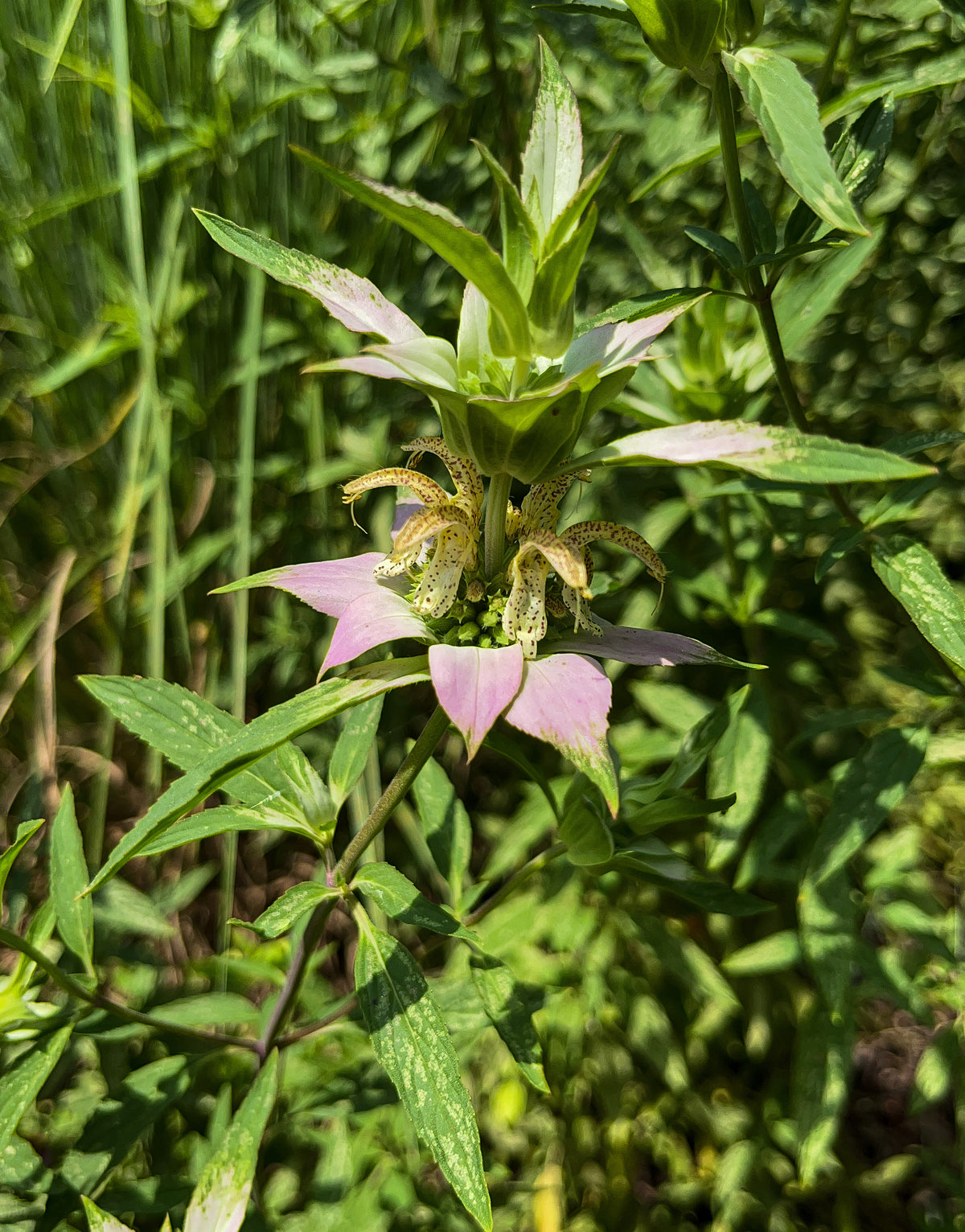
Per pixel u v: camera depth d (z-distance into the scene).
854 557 0.33
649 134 0.31
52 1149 0.28
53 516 0.38
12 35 0.32
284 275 0.14
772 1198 0.30
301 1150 0.30
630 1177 0.30
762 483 0.22
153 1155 0.28
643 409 0.26
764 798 0.31
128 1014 0.20
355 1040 0.25
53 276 0.35
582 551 0.15
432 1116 0.15
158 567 0.32
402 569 0.15
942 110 0.31
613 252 0.33
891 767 0.21
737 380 0.25
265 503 0.37
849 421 0.33
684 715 0.28
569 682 0.13
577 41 0.29
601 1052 0.31
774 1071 0.32
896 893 0.30
